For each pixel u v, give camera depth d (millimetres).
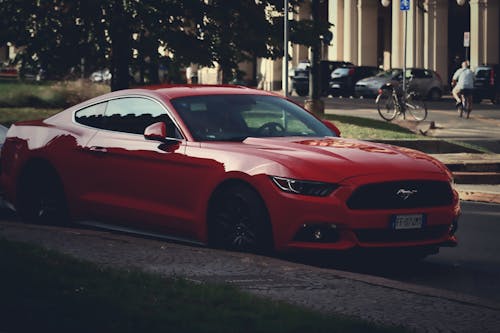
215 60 36656
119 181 13695
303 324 8047
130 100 13992
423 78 66750
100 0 33594
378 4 86250
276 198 11961
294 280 10469
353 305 9453
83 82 44375
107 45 34750
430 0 75625
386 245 11883
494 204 19703
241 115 13453
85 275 9961
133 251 11914
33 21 35156
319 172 11891
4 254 10820
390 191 11953
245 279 10438
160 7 34781
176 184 13016
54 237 12789
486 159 25156
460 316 9148
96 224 14172
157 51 35312
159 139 13086
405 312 9234
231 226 12438
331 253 11758
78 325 7723
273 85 87688
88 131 14273
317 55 39188
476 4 73188
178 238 13172
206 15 36125
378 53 88188
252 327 7926
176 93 13695
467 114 43719
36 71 36250
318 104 39375
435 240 12242
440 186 12312
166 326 7805
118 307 8352
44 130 14820
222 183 12484
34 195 14859
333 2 85125
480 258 13469
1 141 16281
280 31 37469
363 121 37000
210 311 8469
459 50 81312
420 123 39750
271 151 12406
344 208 11727
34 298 8680
